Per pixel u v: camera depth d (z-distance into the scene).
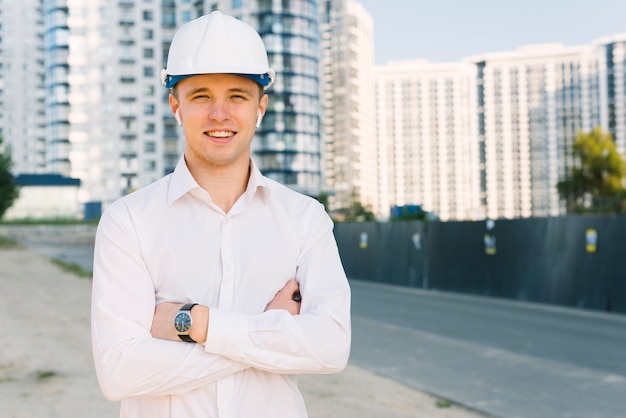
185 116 1.46
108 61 91.00
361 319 9.42
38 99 120.38
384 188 172.75
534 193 169.38
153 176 92.06
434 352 6.91
